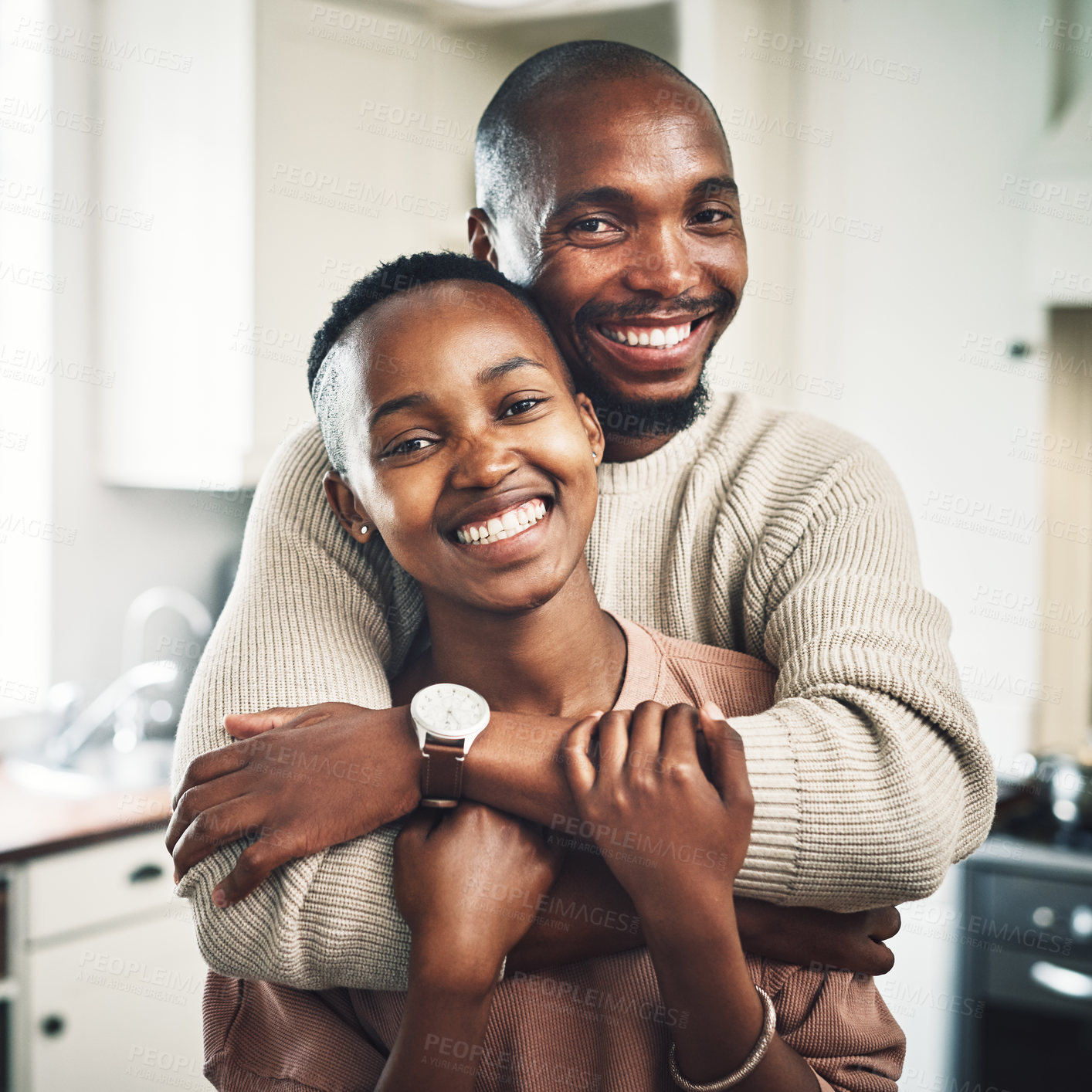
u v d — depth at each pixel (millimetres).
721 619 944
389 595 935
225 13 2332
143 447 2602
